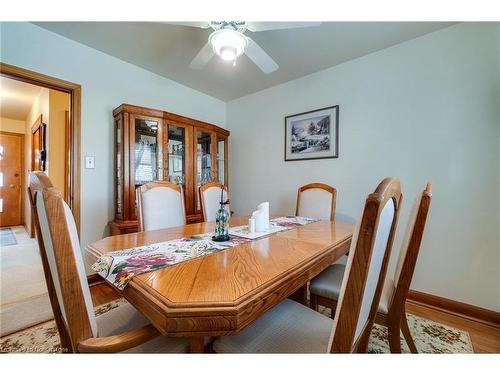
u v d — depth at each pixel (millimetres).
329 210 2195
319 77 2709
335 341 573
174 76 2869
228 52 1524
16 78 1934
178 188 2025
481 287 1792
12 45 1869
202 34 2053
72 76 2180
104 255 1033
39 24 1946
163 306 640
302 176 2861
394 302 1122
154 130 2520
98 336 832
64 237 641
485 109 1784
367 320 799
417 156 2076
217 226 1333
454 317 1805
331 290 1292
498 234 1737
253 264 921
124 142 2260
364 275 516
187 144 2783
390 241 752
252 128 3396
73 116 2213
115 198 2404
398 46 2170
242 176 3521
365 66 2369
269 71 1945
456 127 1897
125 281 795
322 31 1975
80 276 692
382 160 2270
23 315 1726
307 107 2818
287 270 865
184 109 3125
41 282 2275
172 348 803
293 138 2936
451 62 1915
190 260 968
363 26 1903
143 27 1963
